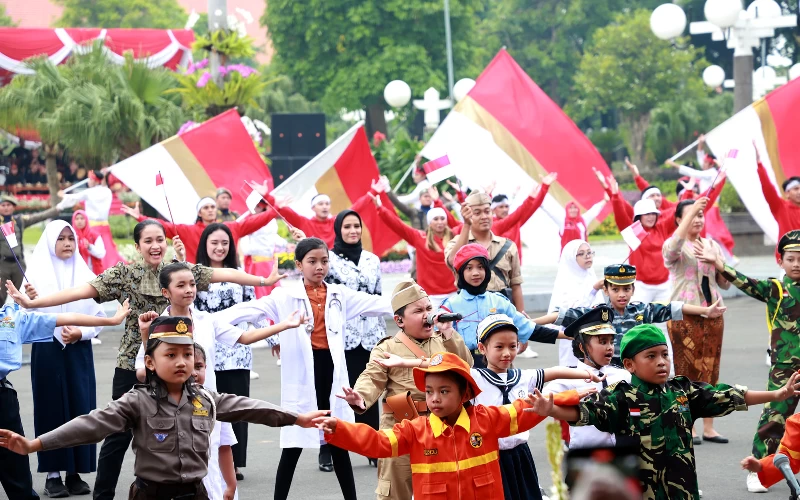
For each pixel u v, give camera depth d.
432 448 13.17
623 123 145.62
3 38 91.31
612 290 18.81
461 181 36.81
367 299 19.83
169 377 13.72
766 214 36.44
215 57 52.84
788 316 19.48
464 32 128.12
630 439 13.65
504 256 23.23
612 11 149.50
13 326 17.83
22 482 17.58
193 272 19.69
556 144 37.38
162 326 13.74
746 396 13.90
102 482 18.00
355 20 121.25
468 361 16.92
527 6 153.88
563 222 37.34
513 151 37.06
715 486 20.08
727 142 37.16
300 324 18.23
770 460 14.65
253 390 30.03
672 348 24.38
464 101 37.38
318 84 126.56
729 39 67.50
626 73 123.25
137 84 68.00
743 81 66.38
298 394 19.02
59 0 167.75
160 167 35.88
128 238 76.94
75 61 73.81
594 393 13.74
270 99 101.50
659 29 61.16
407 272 61.84
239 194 37.00
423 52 122.94
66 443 13.14
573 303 24.50
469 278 18.77
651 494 13.60
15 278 35.47
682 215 26.84
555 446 13.70
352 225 23.12
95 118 64.88
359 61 123.69
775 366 19.53
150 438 13.68
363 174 37.31
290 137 64.88
